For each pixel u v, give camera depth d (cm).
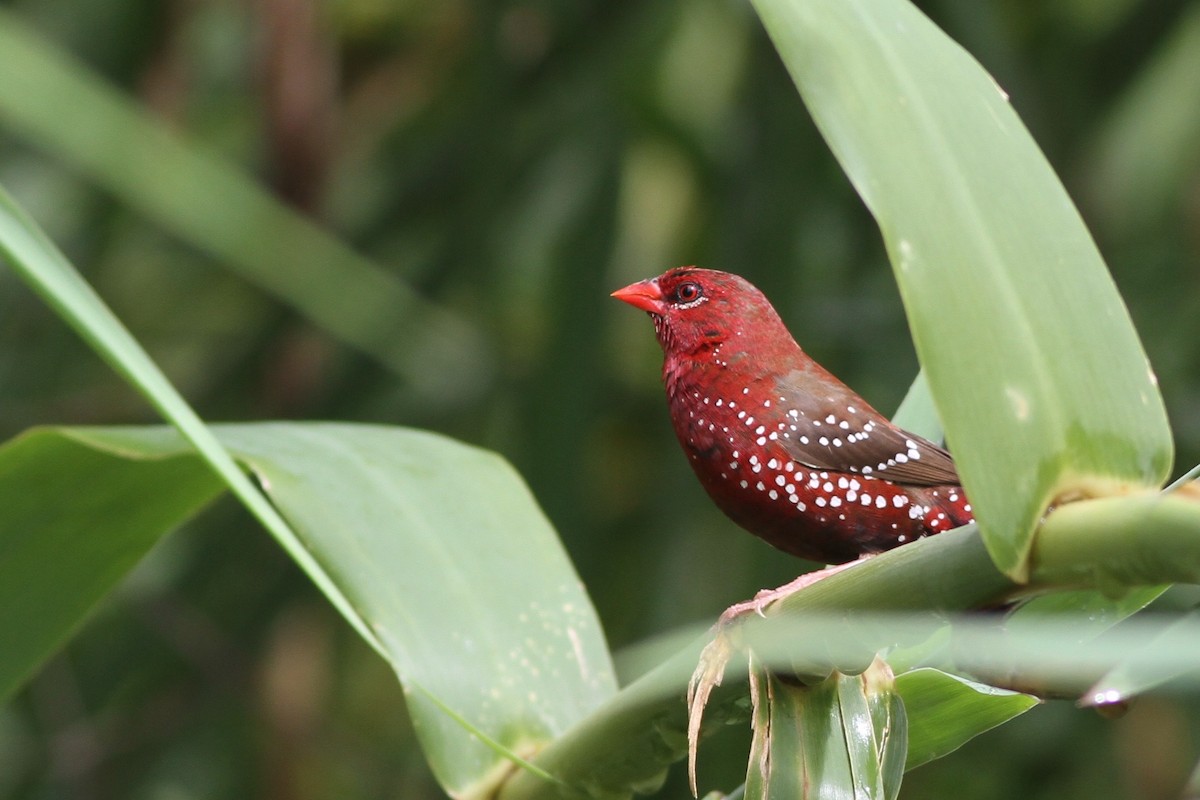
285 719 1111
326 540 486
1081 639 297
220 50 1195
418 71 1167
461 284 1033
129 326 1176
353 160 1133
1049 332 295
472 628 481
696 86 1134
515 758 340
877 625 320
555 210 1030
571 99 977
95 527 475
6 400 1087
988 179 304
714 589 991
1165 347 1071
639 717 387
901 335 1012
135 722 1071
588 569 968
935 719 412
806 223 953
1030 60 1061
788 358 661
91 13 934
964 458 283
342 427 533
